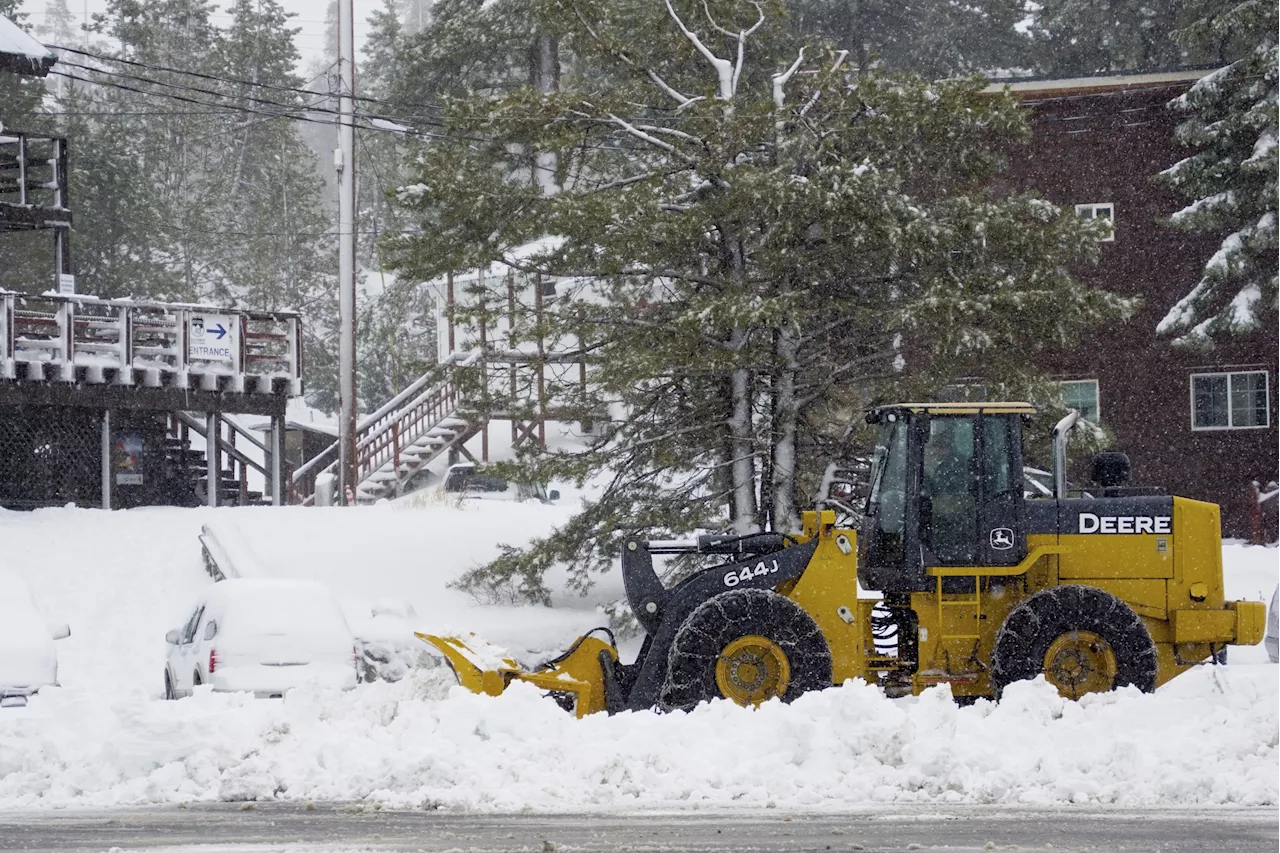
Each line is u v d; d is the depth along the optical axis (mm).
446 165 36094
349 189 58344
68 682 34062
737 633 22547
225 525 42219
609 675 23141
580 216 34562
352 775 17641
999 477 24281
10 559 41875
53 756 18922
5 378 48562
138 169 94000
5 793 17891
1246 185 52062
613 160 39531
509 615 36781
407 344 98938
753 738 18266
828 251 34969
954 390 37812
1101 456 25797
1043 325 34469
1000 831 15156
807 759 17922
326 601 27609
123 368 50469
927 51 91312
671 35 40281
